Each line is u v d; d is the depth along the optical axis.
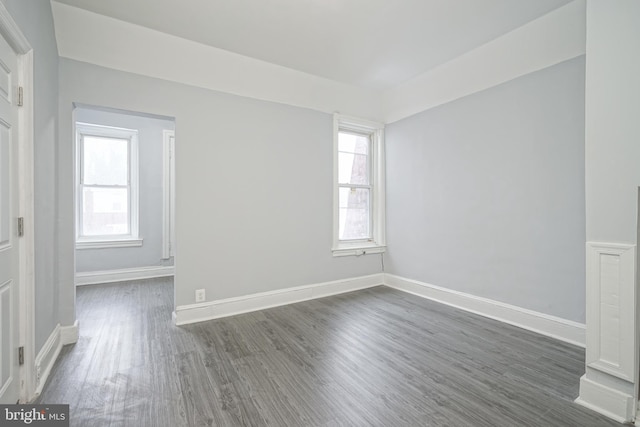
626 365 1.57
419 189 3.79
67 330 2.43
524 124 2.76
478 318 3.03
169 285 4.30
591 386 1.68
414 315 3.12
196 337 2.58
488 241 3.06
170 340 2.51
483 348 2.38
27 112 1.66
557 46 2.48
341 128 4.08
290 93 3.46
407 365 2.12
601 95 1.68
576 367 2.09
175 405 1.68
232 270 3.15
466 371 2.04
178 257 2.86
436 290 3.59
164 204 4.84
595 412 1.63
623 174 1.60
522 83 2.77
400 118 4.04
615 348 1.61
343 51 3.00
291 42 2.83
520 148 2.79
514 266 2.85
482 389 1.84
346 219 4.16
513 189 2.85
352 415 1.61
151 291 4.00
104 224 4.53
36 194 1.83
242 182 3.20
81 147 4.34
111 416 1.59
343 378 1.96
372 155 4.33
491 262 3.03
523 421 1.56
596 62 1.70
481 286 3.13
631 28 1.57
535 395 1.78
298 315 3.12
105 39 2.47
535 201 2.69
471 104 3.20
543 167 2.63
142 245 4.69
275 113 3.41
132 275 4.62
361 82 3.74
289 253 3.52
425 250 3.73
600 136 1.68
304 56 3.08
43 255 1.95
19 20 1.57
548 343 2.46
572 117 2.46
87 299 3.64
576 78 2.42
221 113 3.08
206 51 2.85
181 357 2.23
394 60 3.19
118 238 4.58
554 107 2.56
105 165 4.52
